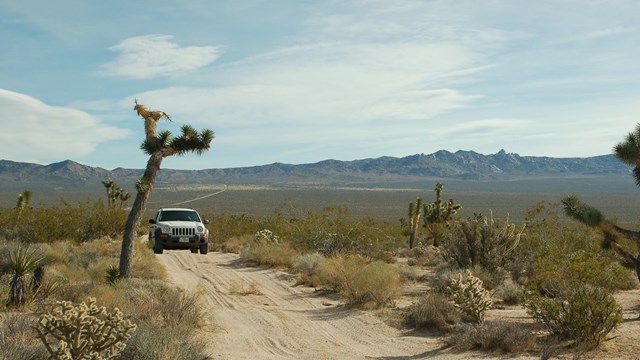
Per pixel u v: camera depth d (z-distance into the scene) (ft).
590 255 48.70
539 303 38.83
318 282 64.18
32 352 26.22
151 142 53.67
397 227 135.74
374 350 36.83
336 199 595.47
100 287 44.75
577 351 34.32
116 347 22.89
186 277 68.69
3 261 55.77
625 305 50.93
